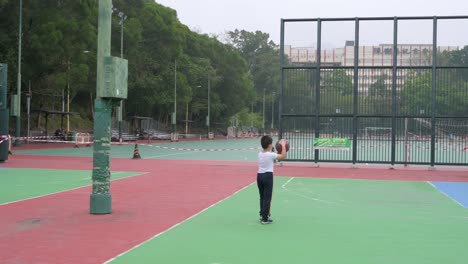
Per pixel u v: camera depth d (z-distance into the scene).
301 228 9.53
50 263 6.98
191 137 77.81
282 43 24.89
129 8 59.75
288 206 12.29
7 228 9.32
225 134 96.38
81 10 43.34
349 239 8.62
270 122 129.62
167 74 63.22
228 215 10.83
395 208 12.16
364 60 24.47
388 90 23.91
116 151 37.69
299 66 24.61
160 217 10.52
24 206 11.77
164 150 40.25
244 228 9.48
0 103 24.14
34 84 45.84
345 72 24.31
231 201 12.88
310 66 24.56
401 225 9.92
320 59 24.50
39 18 41.19
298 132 24.91
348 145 24.39
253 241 8.40
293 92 24.77
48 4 42.28
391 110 23.86
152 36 61.91
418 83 23.64
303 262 7.11
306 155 31.14
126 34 53.22
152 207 11.81
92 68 45.41
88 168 22.08
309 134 24.80
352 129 24.31
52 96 48.34
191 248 7.86
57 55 41.09
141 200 12.92
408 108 23.77
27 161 25.70
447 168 25.11
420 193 15.20
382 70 23.94
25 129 48.50
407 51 24.05
